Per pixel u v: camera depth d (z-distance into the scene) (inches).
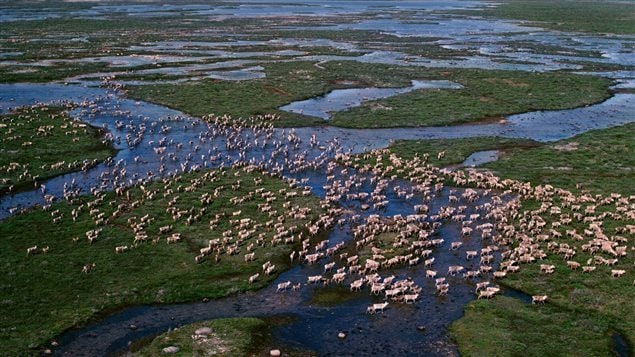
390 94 3821.4
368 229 1839.3
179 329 1304.1
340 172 2405.3
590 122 3238.2
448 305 1446.9
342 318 1380.4
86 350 1233.4
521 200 2112.5
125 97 3570.4
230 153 2600.9
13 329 1284.4
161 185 2162.9
